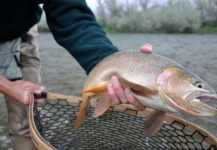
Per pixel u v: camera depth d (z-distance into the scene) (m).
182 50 3.89
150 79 0.60
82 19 0.81
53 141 0.83
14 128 1.13
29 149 1.13
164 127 0.76
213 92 0.57
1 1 0.83
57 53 3.79
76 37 0.77
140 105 0.61
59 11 0.82
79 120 0.70
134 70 0.62
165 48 4.11
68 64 3.08
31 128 0.64
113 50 0.73
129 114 0.83
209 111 0.55
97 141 0.86
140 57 0.63
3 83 0.82
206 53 3.62
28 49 1.20
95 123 0.85
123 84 0.60
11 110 1.12
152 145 0.80
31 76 1.20
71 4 0.81
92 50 0.74
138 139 0.83
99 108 0.64
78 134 0.86
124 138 0.84
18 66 1.05
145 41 4.99
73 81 2.37
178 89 0.57
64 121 0.87
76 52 0.77
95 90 0.64
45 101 0.95
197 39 5.21
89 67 0.73
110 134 0.85
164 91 0.58
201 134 0.67
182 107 0.57
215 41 4.85
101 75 0.66
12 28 0.90
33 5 0.87
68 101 0.86
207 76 2.33
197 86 0.57
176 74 0.59
